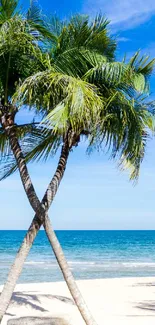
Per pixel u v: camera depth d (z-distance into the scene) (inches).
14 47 272.2
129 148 300.2
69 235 4160.9
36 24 279.4
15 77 297.0
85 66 293.3
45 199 291.1
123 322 369.4
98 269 1197.7
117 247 2393.0
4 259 1558.8
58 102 278.1
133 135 298.4
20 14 275.3
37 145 329.7
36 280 933.2
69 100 254.5
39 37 284.0
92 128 275.9
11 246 2447.1
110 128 296.2
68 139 299.9
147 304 471.2
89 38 297.7
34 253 1886.1
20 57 283.1
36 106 291.0
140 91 283.4
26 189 289.6
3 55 276.5
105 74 288.5
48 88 261.6
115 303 477.4
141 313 415.5
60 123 250.2
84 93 253.4
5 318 359.3
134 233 4867.1
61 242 2874.0
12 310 389.1
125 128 299.3
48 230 289.7
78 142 301.9
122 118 291.6
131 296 532.1
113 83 293.3
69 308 415.2
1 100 297.0
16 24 265.7
